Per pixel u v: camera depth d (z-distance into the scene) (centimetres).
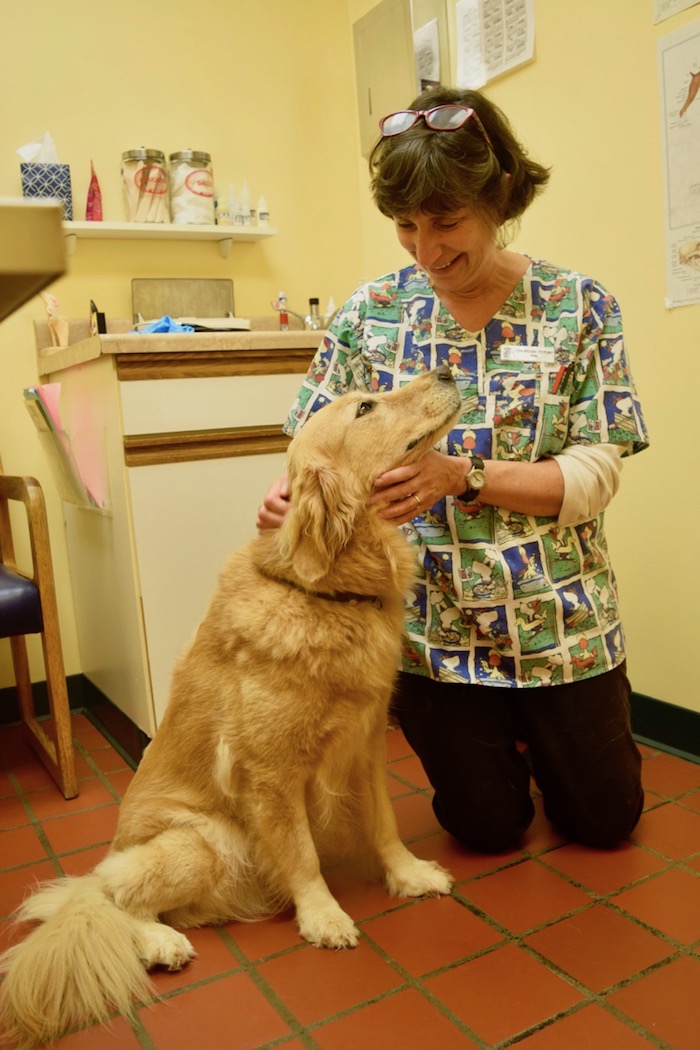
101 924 147
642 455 237
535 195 171
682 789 215
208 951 159
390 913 168
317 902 161
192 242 320
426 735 186
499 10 259
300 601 157
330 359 192
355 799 177
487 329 172
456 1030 133
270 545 166
